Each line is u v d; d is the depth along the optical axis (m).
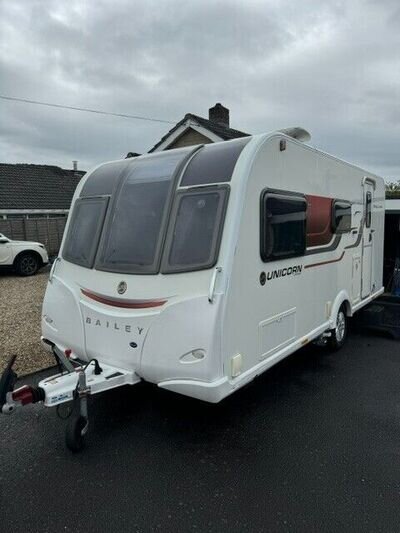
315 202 4.05
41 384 2.84
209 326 2.70
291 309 3.67
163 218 3.14
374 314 5.77
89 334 3.31
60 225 15.88
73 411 2.91
